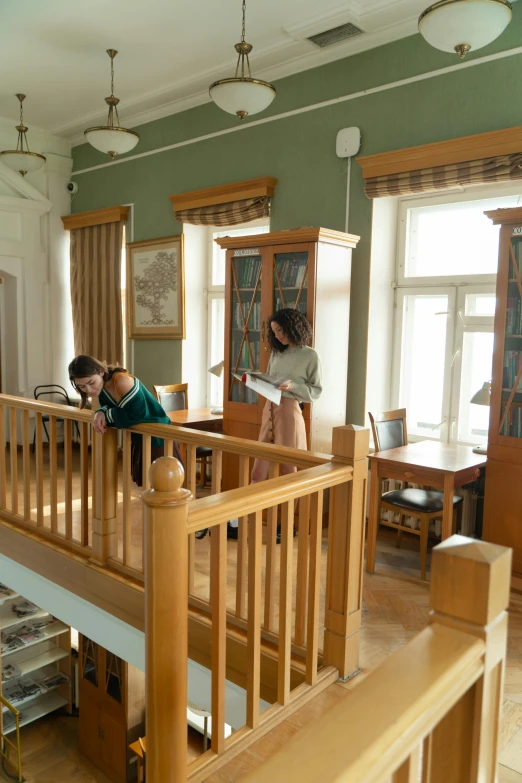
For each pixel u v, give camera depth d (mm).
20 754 6238
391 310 4684
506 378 3359
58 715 7031
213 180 5398
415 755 732
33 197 6703
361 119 4363
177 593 1632
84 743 6402
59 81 5324
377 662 2545
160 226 5969
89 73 5137
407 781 729
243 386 4590
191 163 5574
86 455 3281
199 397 6117
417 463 3480
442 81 3965
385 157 4164
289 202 4832
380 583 3496
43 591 3566
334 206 4562
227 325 4629
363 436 2260
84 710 6387
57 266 6992
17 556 3725
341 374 4395
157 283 6035
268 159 4949
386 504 3699
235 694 2543
